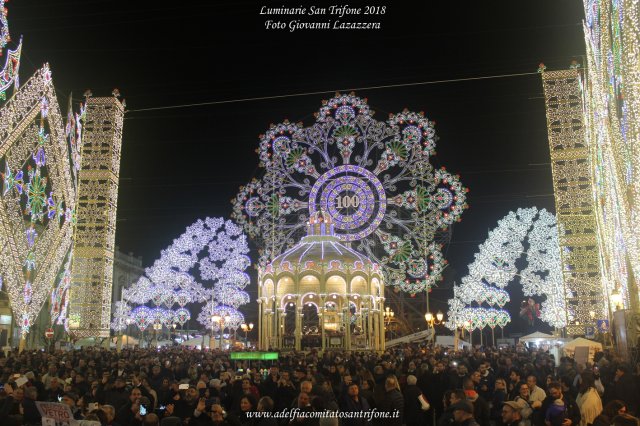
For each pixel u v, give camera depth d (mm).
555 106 37688
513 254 50656
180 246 52531
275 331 47000
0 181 36719
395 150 47562
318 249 48750
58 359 26078
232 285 51500
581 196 36312
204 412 11914
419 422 13648
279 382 15258
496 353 31969
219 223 52844
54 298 40500
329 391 12883
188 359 28422
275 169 48906
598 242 35094
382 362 23312
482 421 12914
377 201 47844
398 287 47438
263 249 48844
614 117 23344
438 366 19531
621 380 14250
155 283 52562
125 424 12375
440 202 46156
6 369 20266
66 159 39938
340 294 48406
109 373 17734
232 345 51625
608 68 24141
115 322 57406
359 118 48406
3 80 33406
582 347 24750
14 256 35406
